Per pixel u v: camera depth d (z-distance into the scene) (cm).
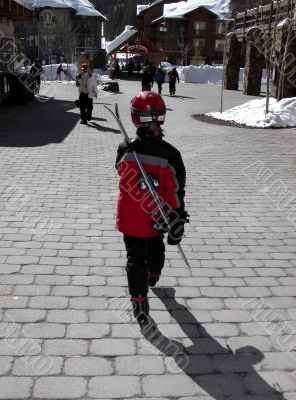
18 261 457
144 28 7750
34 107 1867
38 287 409
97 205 638
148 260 387
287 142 1183
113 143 1112
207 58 6725
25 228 544
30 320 359
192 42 6750
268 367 313
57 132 1259
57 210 612
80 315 368
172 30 6769
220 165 920
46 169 837
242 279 438
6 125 1370
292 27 1609
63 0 5506
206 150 1070
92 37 6144
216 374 306
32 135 1204
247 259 482
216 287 421
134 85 3391
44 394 283
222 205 663
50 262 457
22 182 744
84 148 1044
